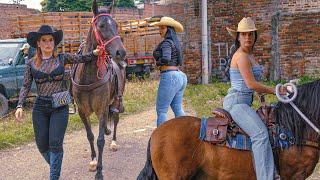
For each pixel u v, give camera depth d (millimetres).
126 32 21391
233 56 4754
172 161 4559
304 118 4523
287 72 17266
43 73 5871
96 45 7004
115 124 9016
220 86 17078
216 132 4547
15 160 8844
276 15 17219
